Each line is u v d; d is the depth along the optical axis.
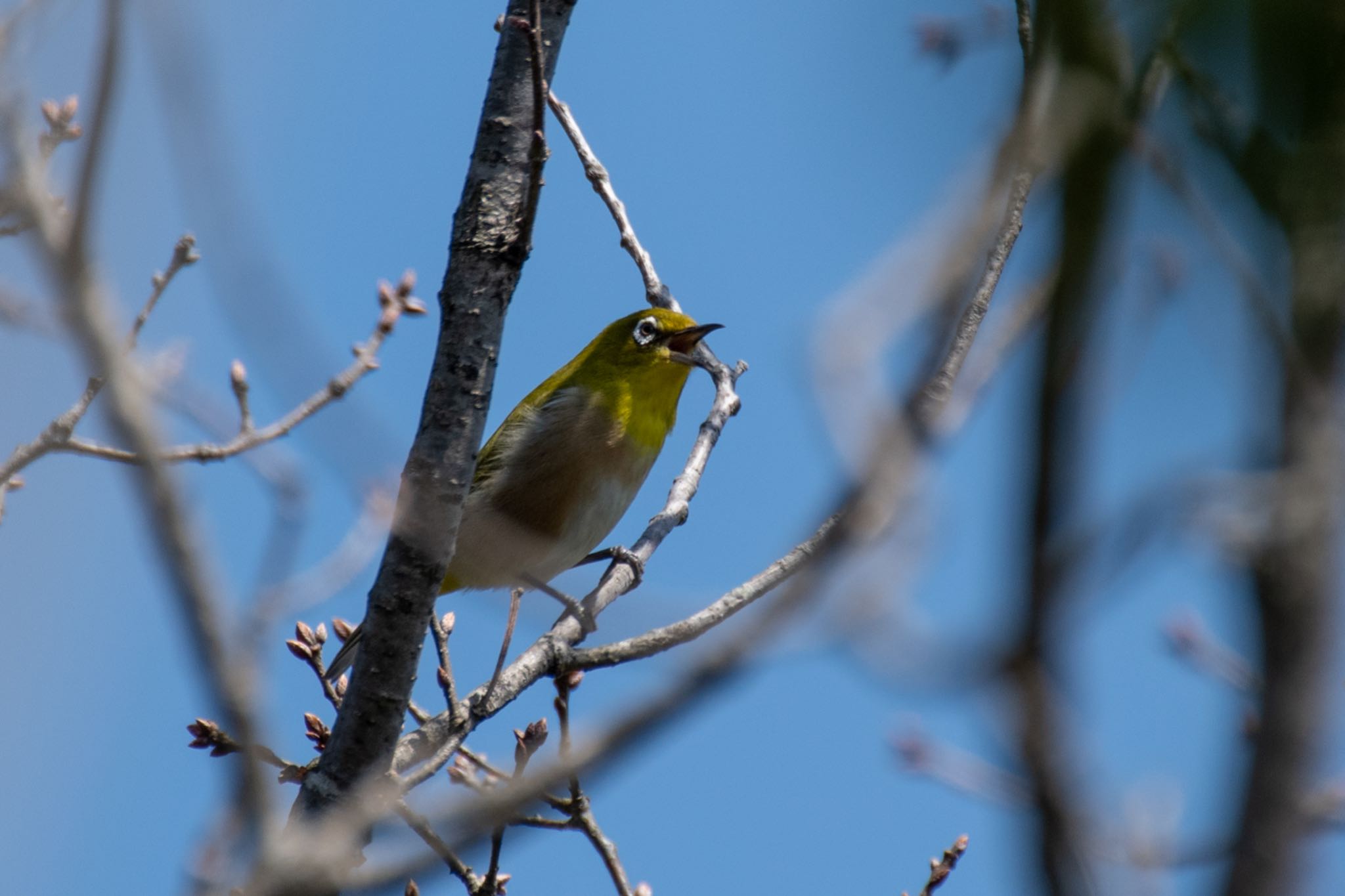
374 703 9.59
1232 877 3.96
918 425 4.07
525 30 8.89
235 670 4.91
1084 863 3.84
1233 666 8.62
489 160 9.73
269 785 4.98
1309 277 4.35
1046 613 3.84
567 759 4.40
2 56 5.49
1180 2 4.55
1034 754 3.85
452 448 9.46
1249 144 4.53
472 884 9.82
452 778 10.66
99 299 4.96
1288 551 4.03
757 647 4.10
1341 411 4.18
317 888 4.98
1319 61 4.45
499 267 9.52
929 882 10.64
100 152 4.91
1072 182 4.23
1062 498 3.87
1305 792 3.92
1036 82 4.37
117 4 4.83
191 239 10.49
